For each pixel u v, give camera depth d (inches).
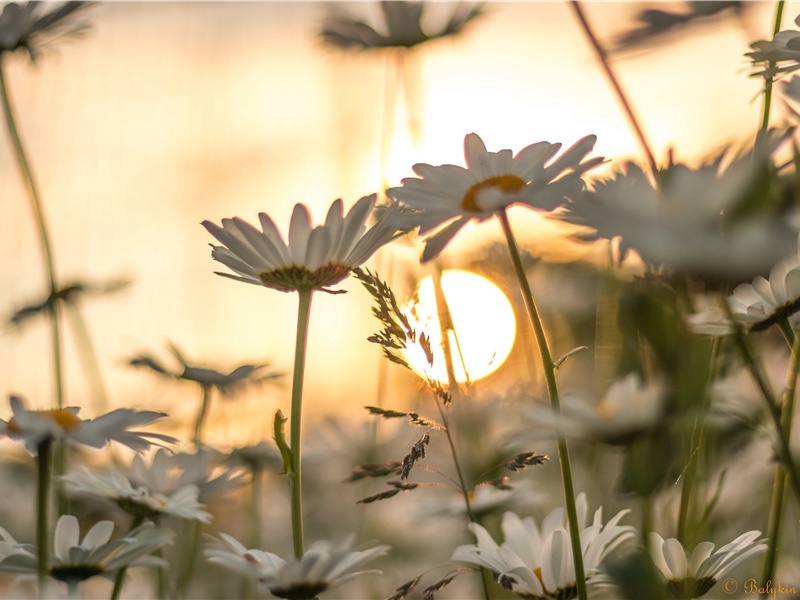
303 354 27.0
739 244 18.7
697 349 25.0
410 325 26.7
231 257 27.3
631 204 19.4
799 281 26.0
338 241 27.1
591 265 31.0
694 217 19.0
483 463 32.3
